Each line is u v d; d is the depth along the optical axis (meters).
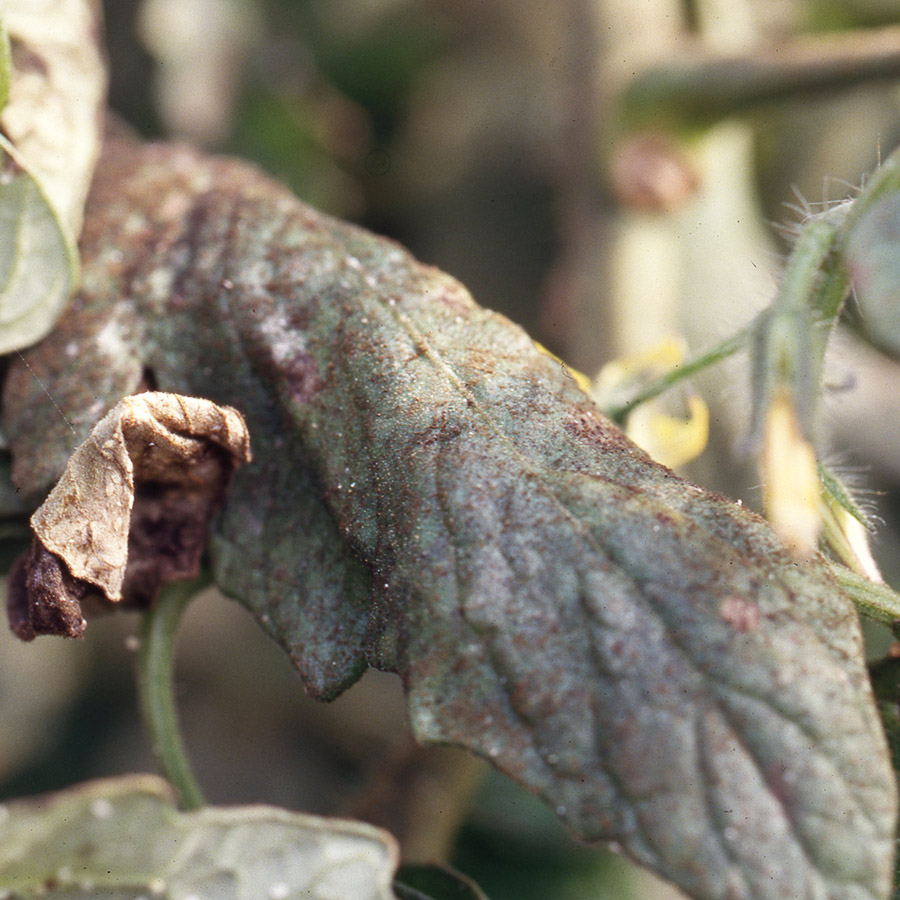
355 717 0.34
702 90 0.26
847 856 0.19
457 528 0.19
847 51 0.25
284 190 0.22
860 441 0.31
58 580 0.20
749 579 0.19
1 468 0.21
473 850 0.26
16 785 0.32
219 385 0.21
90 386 0.21
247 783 0.34
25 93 0.22
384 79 0.37
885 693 0.20
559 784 0.19
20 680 0.34
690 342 0.27
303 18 0.36
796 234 0.21
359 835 0.21
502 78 0.37
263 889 0.21
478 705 0.19
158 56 0.30
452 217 0.36
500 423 0.20
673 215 0.27
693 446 0.22
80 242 0.22
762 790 0.19
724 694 0.19
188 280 0.21
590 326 0.27
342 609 0.20
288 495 0.21
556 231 0.35
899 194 0.19
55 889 0.21
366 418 0.20
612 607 0.19
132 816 0.21
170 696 0.22
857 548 0.20
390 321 0.20
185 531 0.21
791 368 0.19
